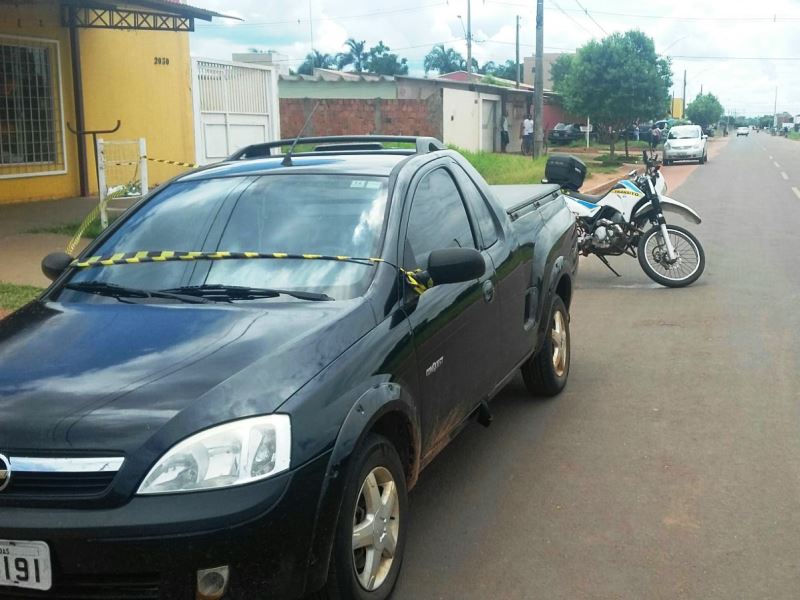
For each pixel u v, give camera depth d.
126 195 13.90
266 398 2.98
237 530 2.76
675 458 5.05
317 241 4.00
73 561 2.73
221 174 4.59
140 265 4.07
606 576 3.74
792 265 11.52
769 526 4.18
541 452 5.20
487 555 3.95
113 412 2.88
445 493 4.63
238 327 3.41
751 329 8.06
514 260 5.18
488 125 41.03
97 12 16.83
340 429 3.08
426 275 3.93
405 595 3.61
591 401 6.12
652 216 10.23
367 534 3.29
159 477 2.76
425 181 4.53
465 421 4.51
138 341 3.35
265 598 2.85
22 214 14.33
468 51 54.19
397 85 38.84
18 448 2.81
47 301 3.96
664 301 9.41
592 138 54.25
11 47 15.69
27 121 16.12
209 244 4.11
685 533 4.12
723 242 13.70
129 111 18.53
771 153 51.16
